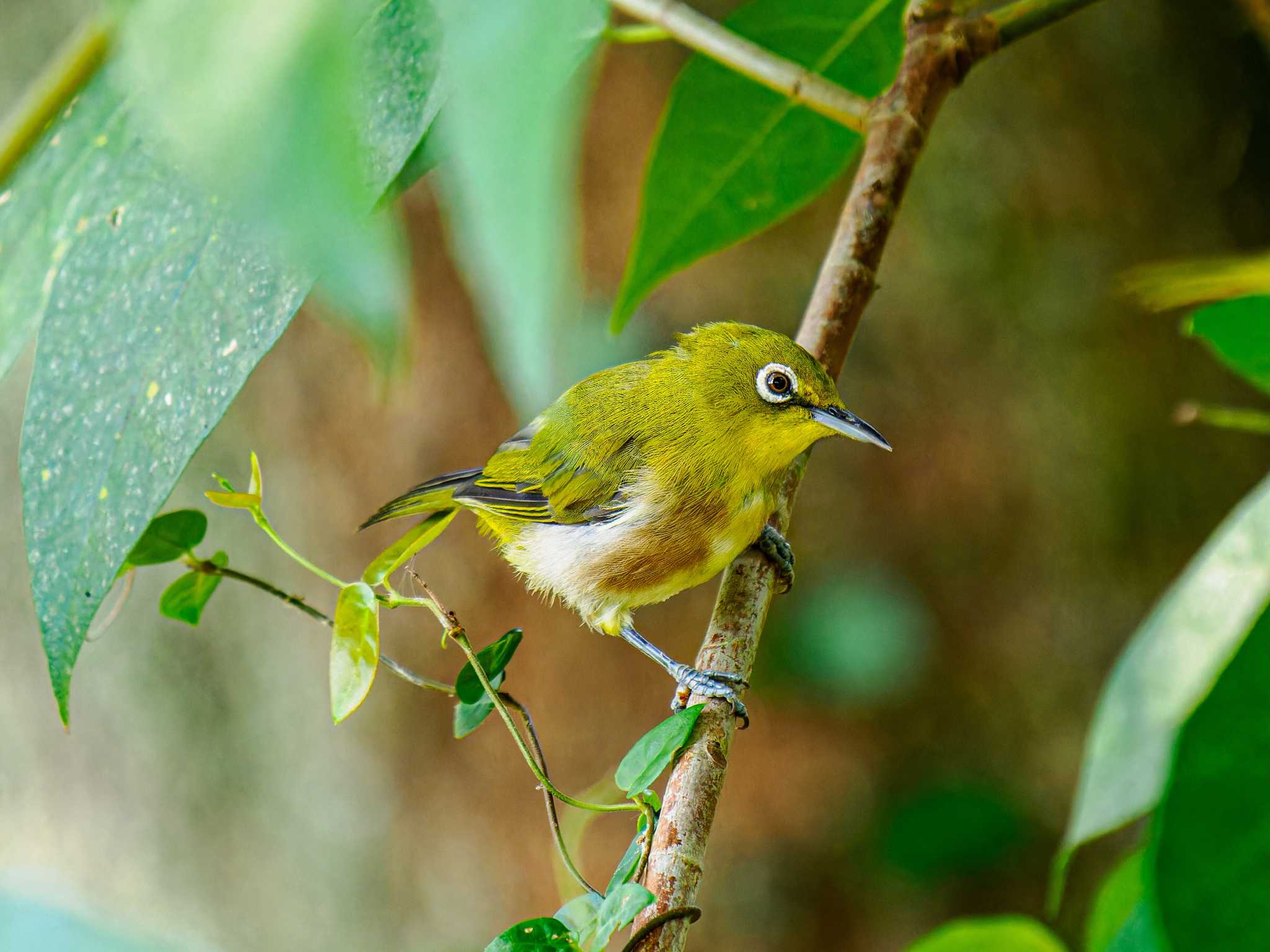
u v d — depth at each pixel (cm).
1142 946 367
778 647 1248
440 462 1227
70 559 294
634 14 566
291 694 1295
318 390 1244
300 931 1314
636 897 349
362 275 174
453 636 432
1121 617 1266
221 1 148
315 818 1303
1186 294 374
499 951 357
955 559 1261
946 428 1259
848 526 1265
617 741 1242
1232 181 1307
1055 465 1259
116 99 338
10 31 1241
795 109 603
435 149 398
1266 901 236
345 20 147
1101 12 1273
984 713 1256
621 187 1212
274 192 144
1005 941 394
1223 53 1298
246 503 434
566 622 1239
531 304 119
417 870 1280
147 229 312
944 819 1237
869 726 1252
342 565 1266
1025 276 1255
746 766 1254
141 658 1328
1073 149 1254
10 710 1409
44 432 306
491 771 1255
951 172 1252
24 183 359
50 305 317
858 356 1267
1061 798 1255
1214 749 243
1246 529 407
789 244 1245
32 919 221
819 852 1251
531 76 131
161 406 299
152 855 1350
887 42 621
